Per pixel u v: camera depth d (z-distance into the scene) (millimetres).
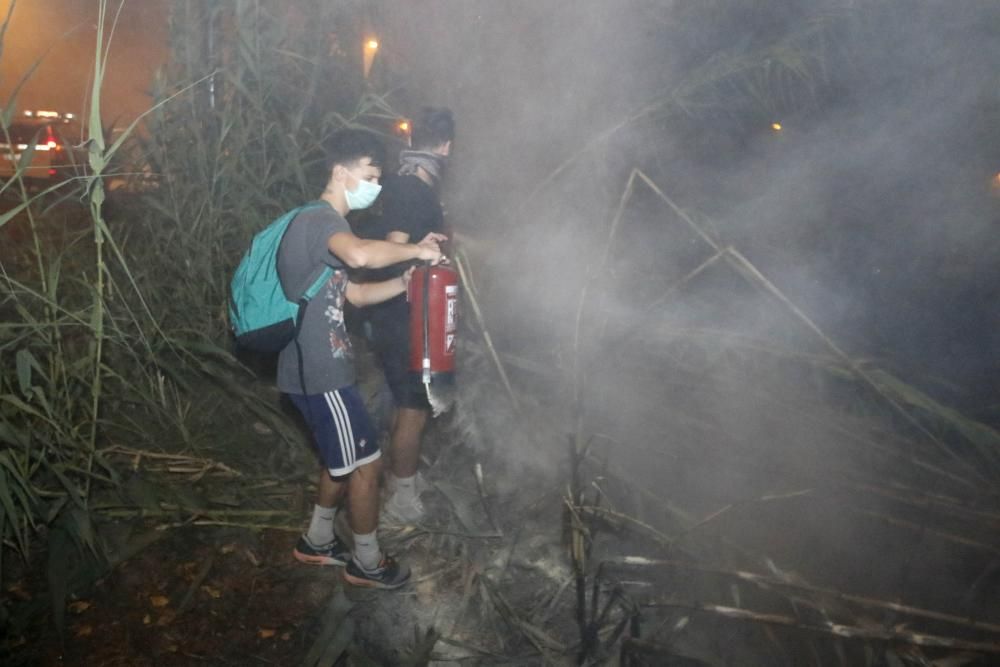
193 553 3473
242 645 3031
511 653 3035
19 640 2969
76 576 3205
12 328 3764
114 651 2959
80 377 3551
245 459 4082
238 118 4617
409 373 3340
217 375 4152
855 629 2838
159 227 4652
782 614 3115
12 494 3355
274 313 2957
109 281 3947
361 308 3631
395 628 3150
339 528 3662
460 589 3354
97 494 3660
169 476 3896
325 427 3057
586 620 3168
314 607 3240
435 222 3406
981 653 2842
